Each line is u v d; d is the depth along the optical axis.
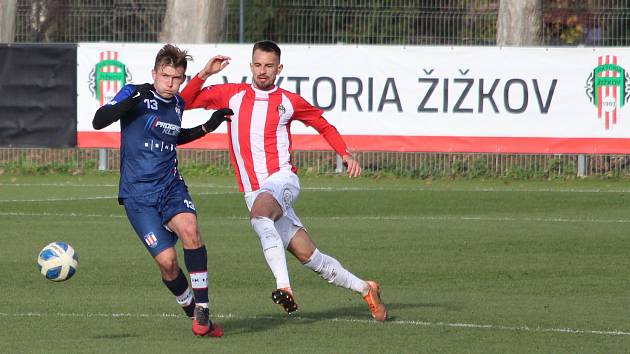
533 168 58.47
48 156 61.91
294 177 22.81
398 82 56.41
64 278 20.75
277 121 22.61
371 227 39.59
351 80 56.59
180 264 31.81
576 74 55.72
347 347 20.53
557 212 44.50
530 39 63.44
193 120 56.88
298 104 22.77
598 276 29.48
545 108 55.97
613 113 55.62
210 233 38.06
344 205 46.59
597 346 20.77
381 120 56.59
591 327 22.67
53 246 20.88
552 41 74.50
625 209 45.62
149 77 56.88
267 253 21.44
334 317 23.78
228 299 26.08
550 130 55.97
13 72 57.41
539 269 30.61
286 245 22.75
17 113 57.50
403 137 56.53
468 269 30.59
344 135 56.84
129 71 56.94
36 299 25.72
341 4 68.25
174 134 21.38
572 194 51.09
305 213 43.88
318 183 55.81
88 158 61.66
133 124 21.12
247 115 22.56
